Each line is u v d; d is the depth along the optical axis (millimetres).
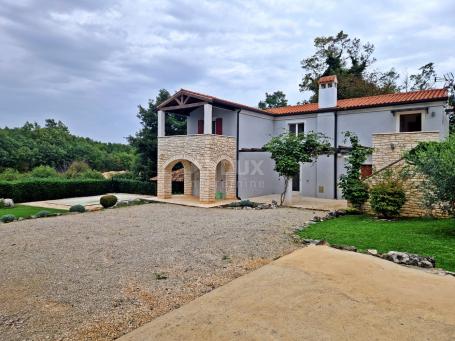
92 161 47844
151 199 18719
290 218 11703
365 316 3895
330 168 18109
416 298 4383
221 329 3641
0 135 40281
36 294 5008
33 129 51906
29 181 21156
